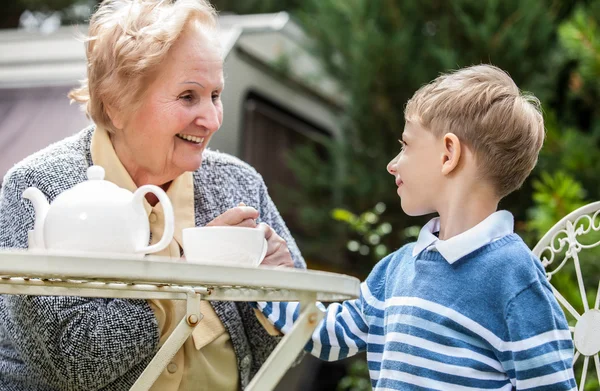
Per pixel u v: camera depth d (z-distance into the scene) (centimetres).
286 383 504
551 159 509
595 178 490
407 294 164
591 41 441
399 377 158
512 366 154
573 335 178
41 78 428
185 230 144
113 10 184
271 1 834
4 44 455
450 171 167
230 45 434
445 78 176
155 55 172
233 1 842
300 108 567
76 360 170
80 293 140
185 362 183
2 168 388
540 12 564
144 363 179
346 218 475
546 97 556
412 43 576
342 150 586
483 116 165
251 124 514
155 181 188
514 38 554
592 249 321
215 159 205
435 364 155
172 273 111
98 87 178
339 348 180
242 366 191
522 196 541
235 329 189
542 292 155
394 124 574
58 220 131
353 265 587
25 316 172
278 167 555
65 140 197
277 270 118
